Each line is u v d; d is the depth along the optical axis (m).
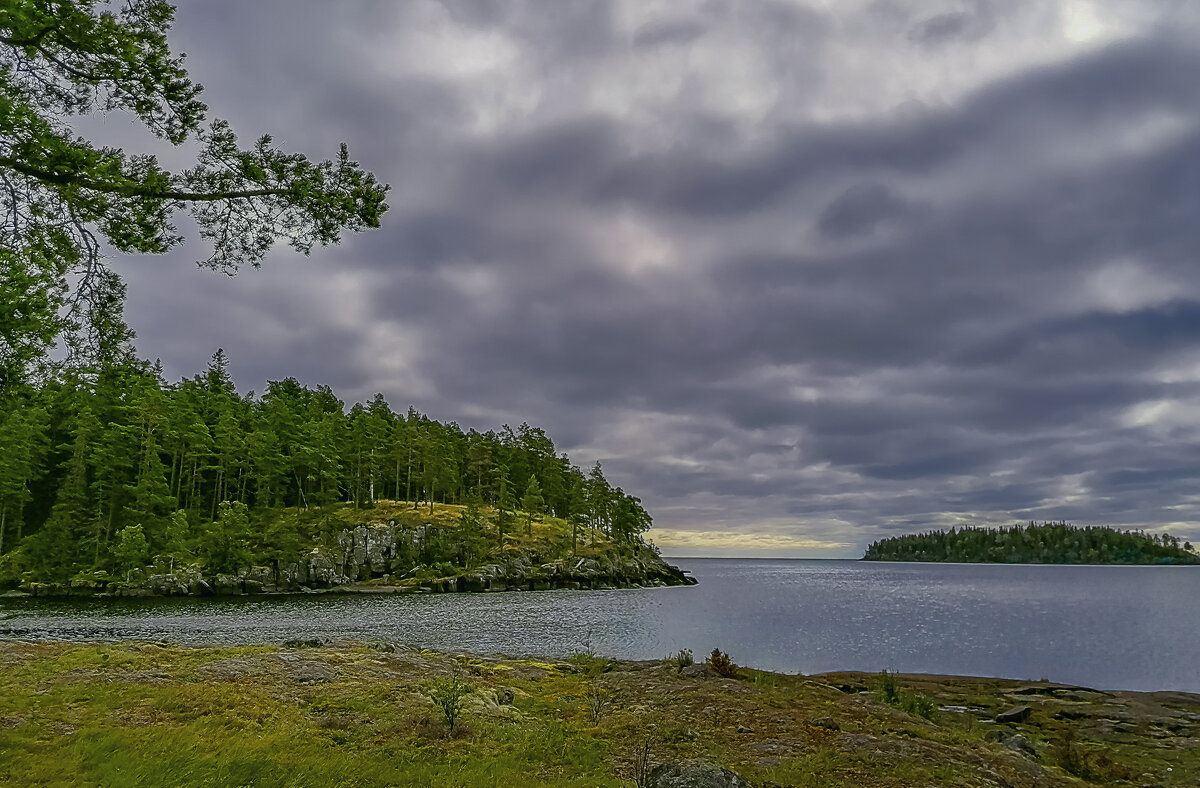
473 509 97.94
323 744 11.64
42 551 70.69
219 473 91.75
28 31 8.48
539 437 141.50
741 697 18.94
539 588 93.69
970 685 26.38
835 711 17.53
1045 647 43.09
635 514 128.50
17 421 72.31
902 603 82.31
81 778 8.67
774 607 72.38
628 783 10.57
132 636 37.31
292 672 17.95
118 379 11.22
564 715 16.50
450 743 12.41
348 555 86.38
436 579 84.44
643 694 19.36
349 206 10.67
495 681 20.83
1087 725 20.44
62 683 15.18
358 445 102.19
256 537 83.19
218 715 13.01
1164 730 19.94
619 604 70.56
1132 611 71.94
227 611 54.38
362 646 25.12
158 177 9.80
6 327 9.04
